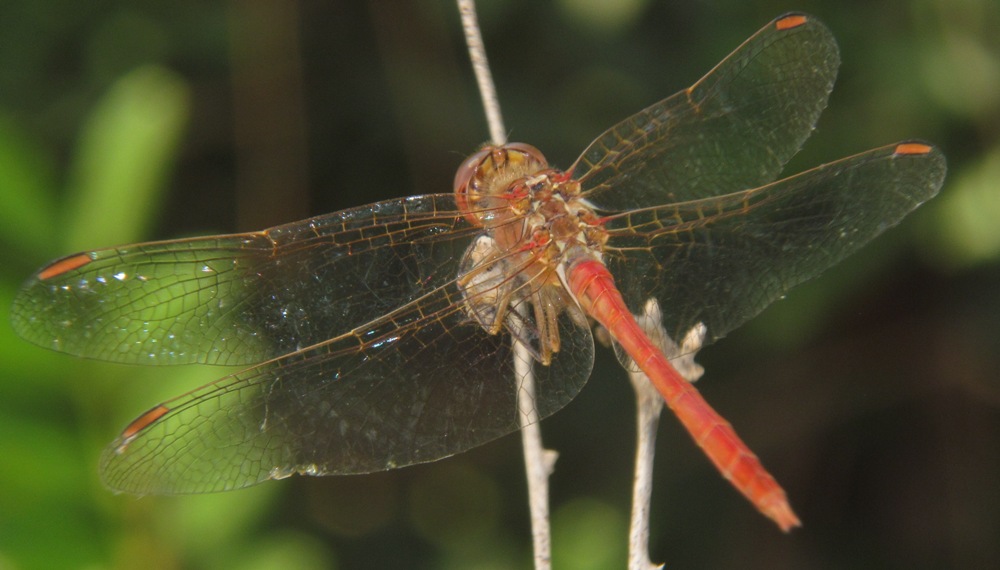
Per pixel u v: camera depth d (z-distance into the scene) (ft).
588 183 1.23
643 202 1.23
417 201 1.22
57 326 1.19
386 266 1.21
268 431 1.18
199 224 1.33
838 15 1.31
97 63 1.32
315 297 1.21
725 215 1.20
